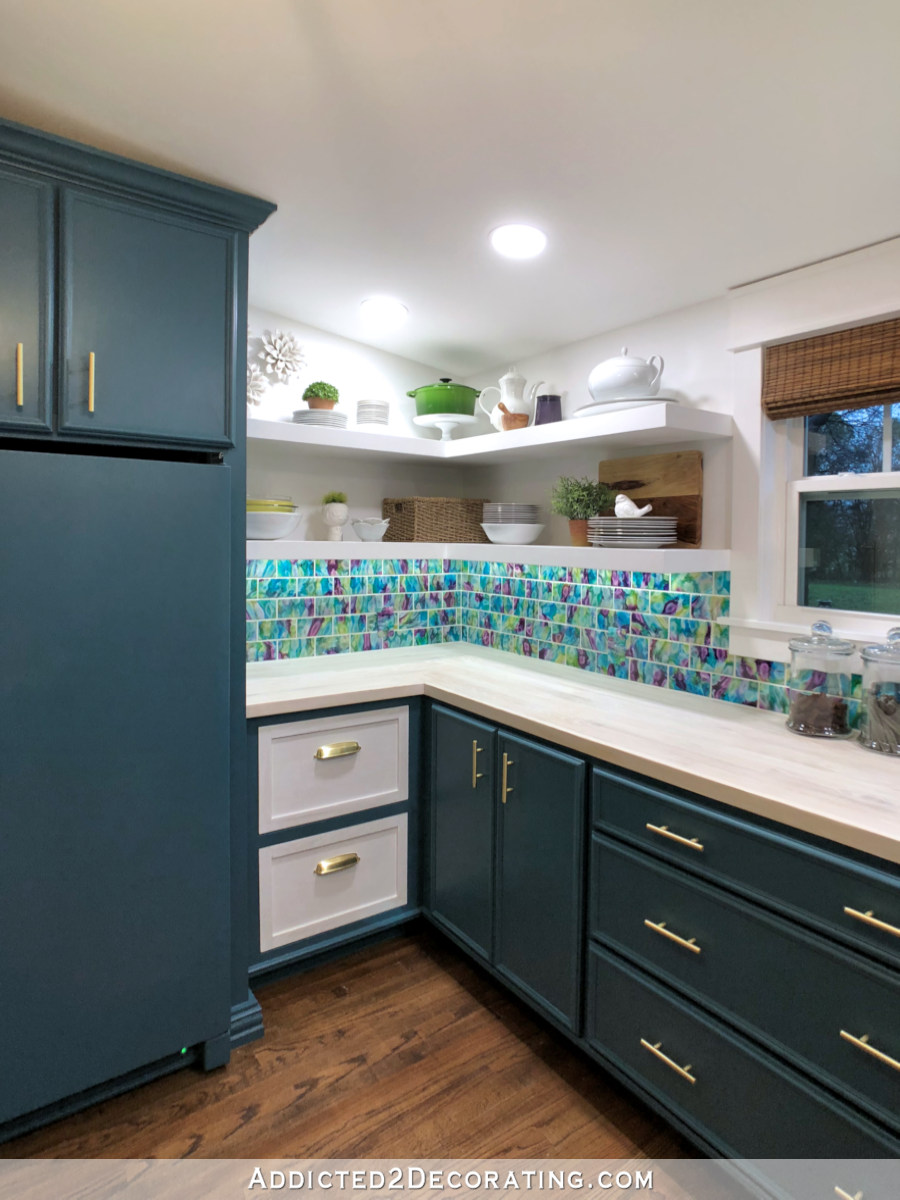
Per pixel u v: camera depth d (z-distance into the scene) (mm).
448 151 1535
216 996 1771
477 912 2074
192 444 1695
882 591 1778
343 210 1786
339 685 2195
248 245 1813
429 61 1280
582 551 2008
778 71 1190
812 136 1329
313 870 2113
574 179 1576
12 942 1491
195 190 1640
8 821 1470
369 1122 1624
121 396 1586
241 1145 1561
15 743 1466
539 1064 1812
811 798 1312
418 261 2023
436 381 2889
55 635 1495
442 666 2514
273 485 2502
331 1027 1938
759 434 1920
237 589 1809
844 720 1712
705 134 1370
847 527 1837
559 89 1311
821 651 1704
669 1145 1572
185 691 1670
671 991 1516
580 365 2459
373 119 1448
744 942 1362
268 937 2047
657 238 1756
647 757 1546
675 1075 1502
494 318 2340
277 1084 1738
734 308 1939
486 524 2451
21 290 1469
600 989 1680
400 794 2266
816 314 1750
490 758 1990
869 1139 1172
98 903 1587
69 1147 1552
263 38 1246
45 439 1525
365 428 2541
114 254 1568
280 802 2025
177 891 1690
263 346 2391
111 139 1523
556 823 1775
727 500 2016
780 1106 1304
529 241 1867
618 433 1901
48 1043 1544
